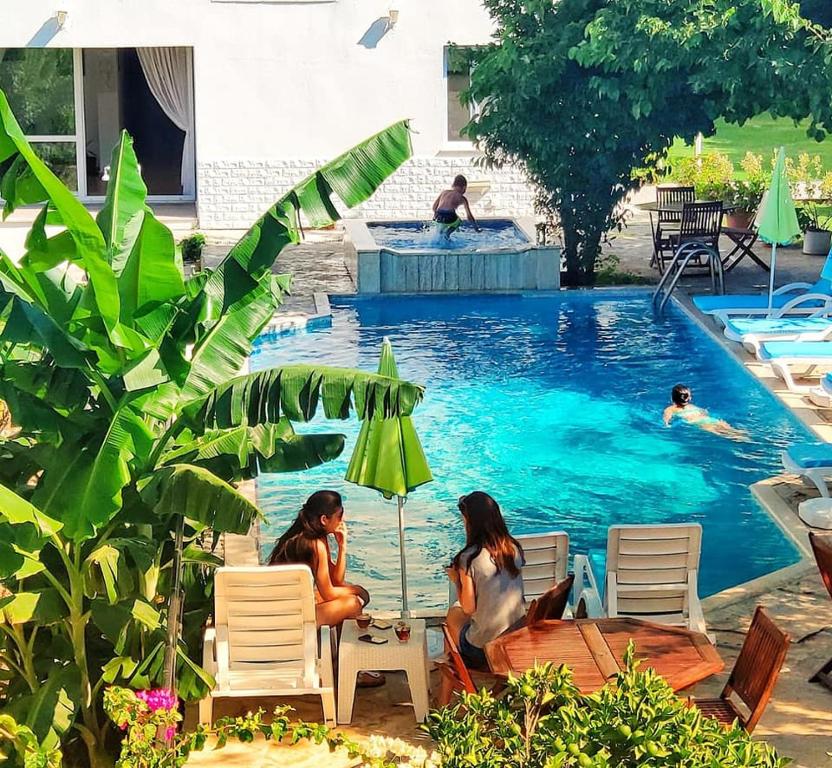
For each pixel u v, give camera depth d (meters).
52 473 7.05
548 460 13.79
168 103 26.88
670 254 23.20
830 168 32.38
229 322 7.89
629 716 5.02
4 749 7.02
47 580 7.74
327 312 19.30
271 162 25.83
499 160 24.53
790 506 12.20
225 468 7.47
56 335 6.87
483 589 8.01
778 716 8.13
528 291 20.95
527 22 21.19
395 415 7.05
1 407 11.38
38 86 26.38
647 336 18.61
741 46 19.97
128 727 6.69
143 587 7.83
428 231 23.70
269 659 8.03
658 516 12.30
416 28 25.52
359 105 25.80
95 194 27.53
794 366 16.64
